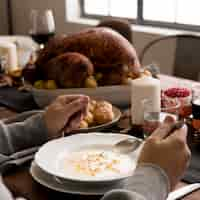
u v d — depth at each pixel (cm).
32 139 112
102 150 103
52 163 96
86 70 143
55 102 116
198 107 121
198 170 101
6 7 431
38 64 156
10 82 178
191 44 223
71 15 374
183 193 91
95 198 88
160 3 321
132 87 128
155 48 303
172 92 141
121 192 73
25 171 102
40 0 393
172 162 85
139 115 126
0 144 109
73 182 90
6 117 143
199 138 117
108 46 148
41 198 90
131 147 103
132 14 344
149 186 80
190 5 303
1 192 66
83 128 121
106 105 128
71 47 152
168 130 92
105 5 362
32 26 202
